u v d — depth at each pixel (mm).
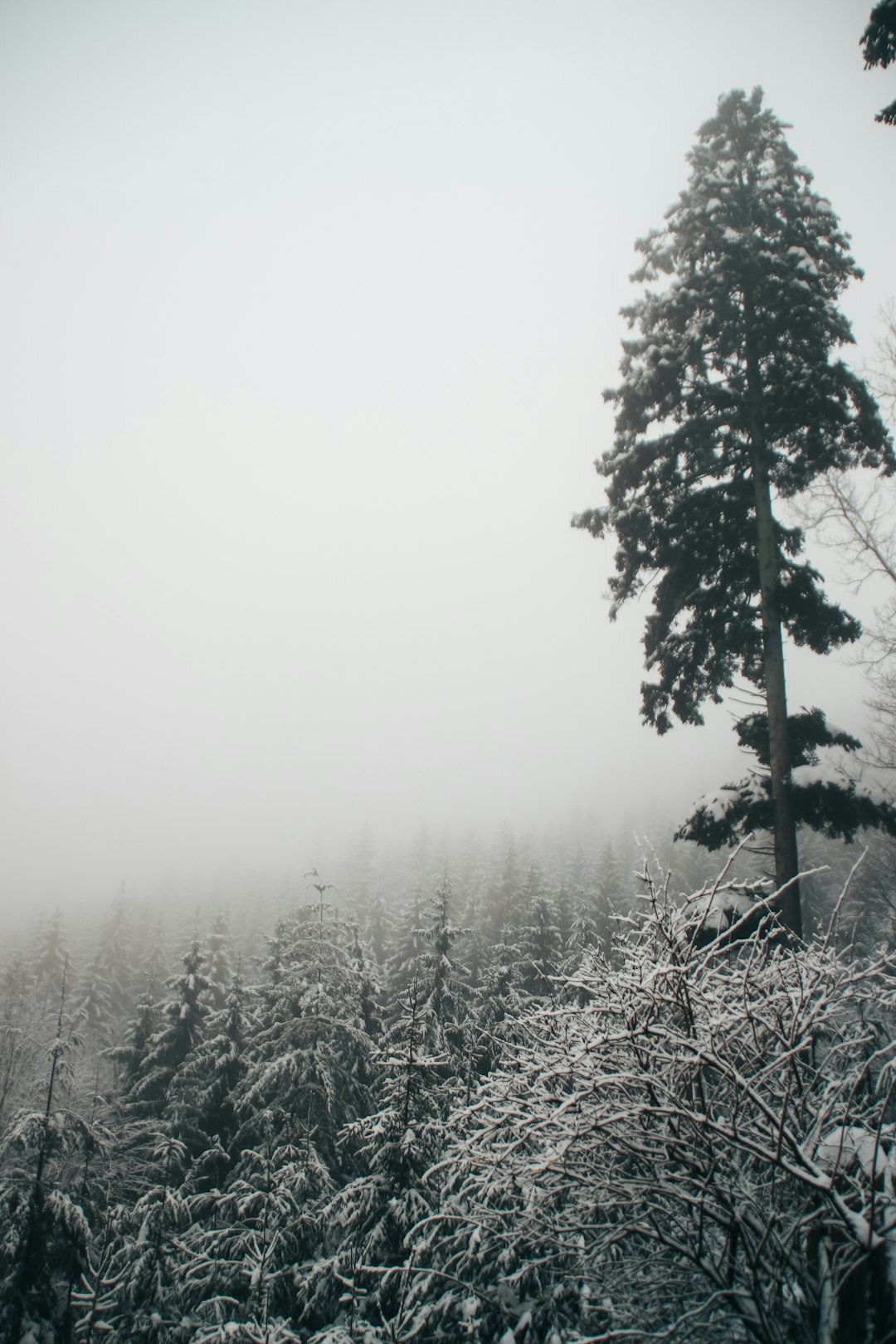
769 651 9820
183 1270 10430
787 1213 3973
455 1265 6617
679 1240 3984
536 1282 5691
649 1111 3764
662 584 11148
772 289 9953
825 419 9727
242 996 18812
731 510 10805
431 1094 10812
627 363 11156
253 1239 10398
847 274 10758
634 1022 4258
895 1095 4695
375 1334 7133
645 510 10750
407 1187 9266
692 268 10711
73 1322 9500
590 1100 4328
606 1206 4035
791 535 10711
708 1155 3863
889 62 8445
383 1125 9812
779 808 9086
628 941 5000
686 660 10992
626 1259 3961
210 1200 12688
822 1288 3488
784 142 10922
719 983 4641
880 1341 3066
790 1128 4129
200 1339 8406
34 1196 10203
